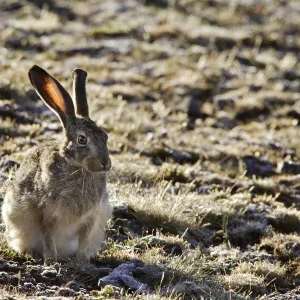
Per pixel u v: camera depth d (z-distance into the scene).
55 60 65.44
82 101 28.83
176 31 77.62
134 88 59.44
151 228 33.25
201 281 27.50
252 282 28.45
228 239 34.22
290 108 60.38
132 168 39.75
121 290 24.97
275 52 78.12
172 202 35.28
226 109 59.22
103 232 29.25
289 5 97.94
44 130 45.81
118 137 46.56
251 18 90.25
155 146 46.16
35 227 27.69
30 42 69.75
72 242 28.50
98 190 27.34
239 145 50.00
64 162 26.78
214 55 71.25
